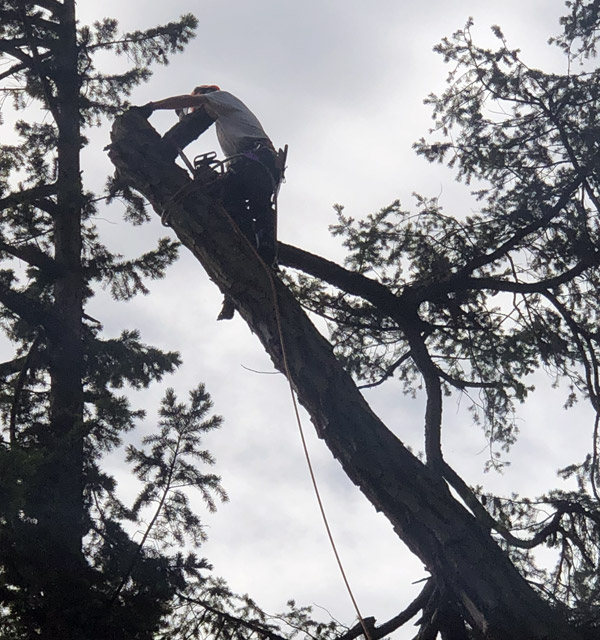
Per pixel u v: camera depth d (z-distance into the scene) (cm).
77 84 1573
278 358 838
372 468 785
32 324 1300
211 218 875
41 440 1102
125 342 1416
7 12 1595
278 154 981
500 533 1333
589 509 1413
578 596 1284
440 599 1002
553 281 1512
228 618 1173
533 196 1560
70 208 1368
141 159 918
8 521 1004
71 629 943
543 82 1633
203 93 1020
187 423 1095
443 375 1584
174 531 1069
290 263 1438
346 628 1218
